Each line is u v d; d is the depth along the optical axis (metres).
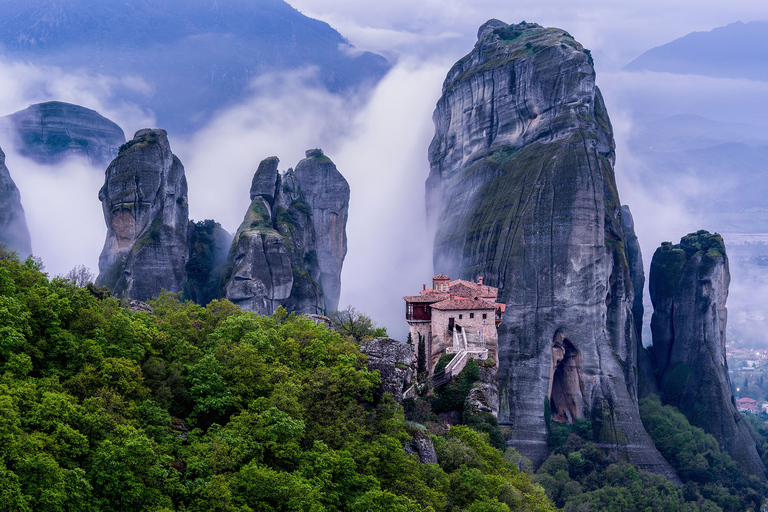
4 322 73.81
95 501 63.12
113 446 65.56
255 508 69.88
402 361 97.06
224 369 85.56
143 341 84.94
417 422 102.00
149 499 65.44
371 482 78.75
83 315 83.44
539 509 94.38
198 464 70.44
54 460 61.81
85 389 73.44
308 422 83.69
